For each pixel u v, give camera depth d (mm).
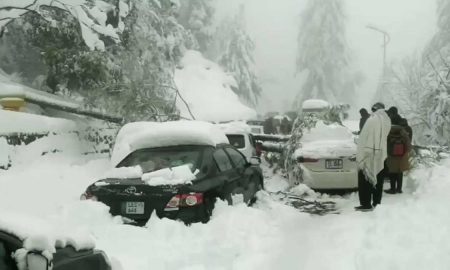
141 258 5441
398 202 8664
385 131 8297
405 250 5641
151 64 17094
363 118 12836
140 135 7707
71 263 3291
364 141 8328
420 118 19531
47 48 15438
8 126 10016
